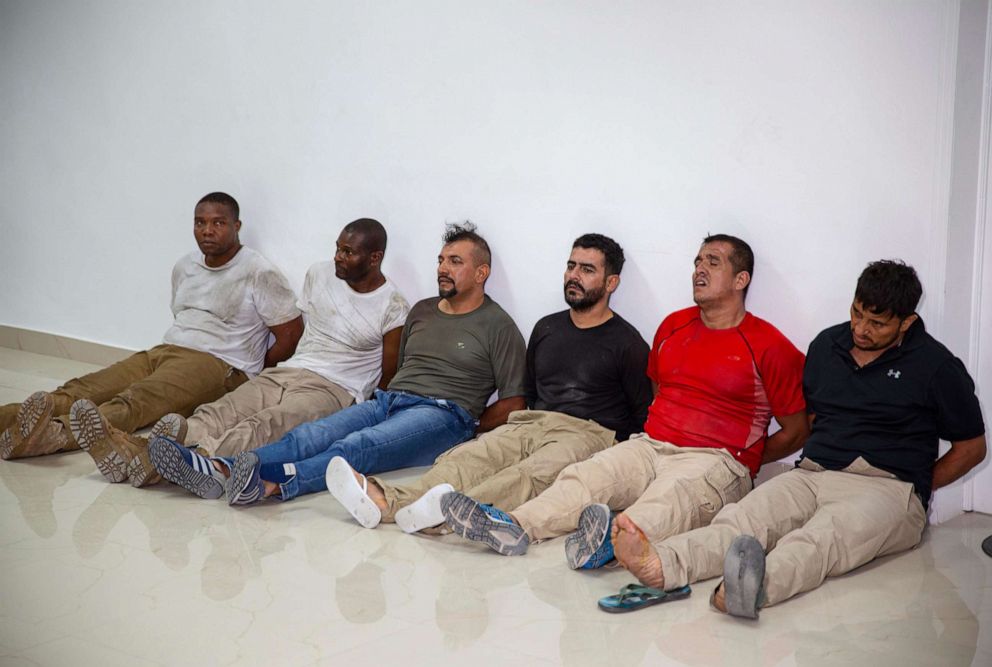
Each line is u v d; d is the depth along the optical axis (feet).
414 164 14.94
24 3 19.52
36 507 11.51
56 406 13.87
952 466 10.30
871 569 10.14
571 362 12.37
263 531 10.93
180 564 9.95
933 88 10.78
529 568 10.04
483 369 13.11
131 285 18.74
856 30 11.20
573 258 12.33
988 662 8.17
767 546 9.75
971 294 11.41
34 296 20.33
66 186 19.43
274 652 8.15
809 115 11.59
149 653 8.10
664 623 8.82
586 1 13.08
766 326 11.22
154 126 17.92
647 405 12.24
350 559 10.18
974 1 10.78
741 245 11.34
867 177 11.30
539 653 8.21
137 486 12.21
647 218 12.91
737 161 12.14
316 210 16.12
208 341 14.90
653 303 13.01
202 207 14.87
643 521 9.95
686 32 12.34
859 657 8.23
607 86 13.03
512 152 13.96
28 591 9.23
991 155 11.19
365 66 15.26
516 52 13.75
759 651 8.31
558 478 10.91
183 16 17.24
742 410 11.23
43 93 19.49
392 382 13.46
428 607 9.07
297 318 15.19
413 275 15.21
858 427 10.32
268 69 16.35
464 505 9.98
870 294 9.83
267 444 12.95
